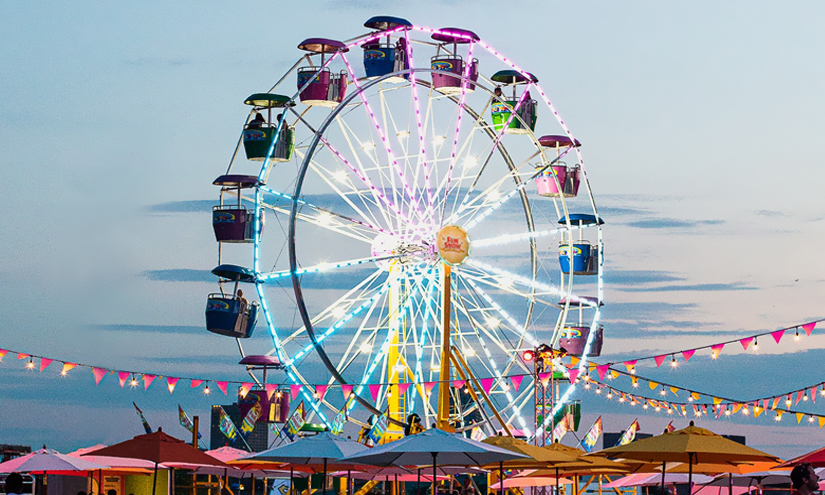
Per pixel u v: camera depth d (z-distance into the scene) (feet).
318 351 121.08
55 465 83.56
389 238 124.77
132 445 79.00
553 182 143.33
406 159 126.82
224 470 113.19
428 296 124.67
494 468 92.02
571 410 127.44
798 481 50.26
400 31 132.57
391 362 127.24
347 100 121.90
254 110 135.64
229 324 131.23
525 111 142.10
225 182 132.36
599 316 141.28
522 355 115.44
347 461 76.79
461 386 120.88
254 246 127.85
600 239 142.51
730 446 69.41
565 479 111.14
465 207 124.98
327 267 121.70
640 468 89.97
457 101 135.95
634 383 109.70
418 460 77.77
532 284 129.29
